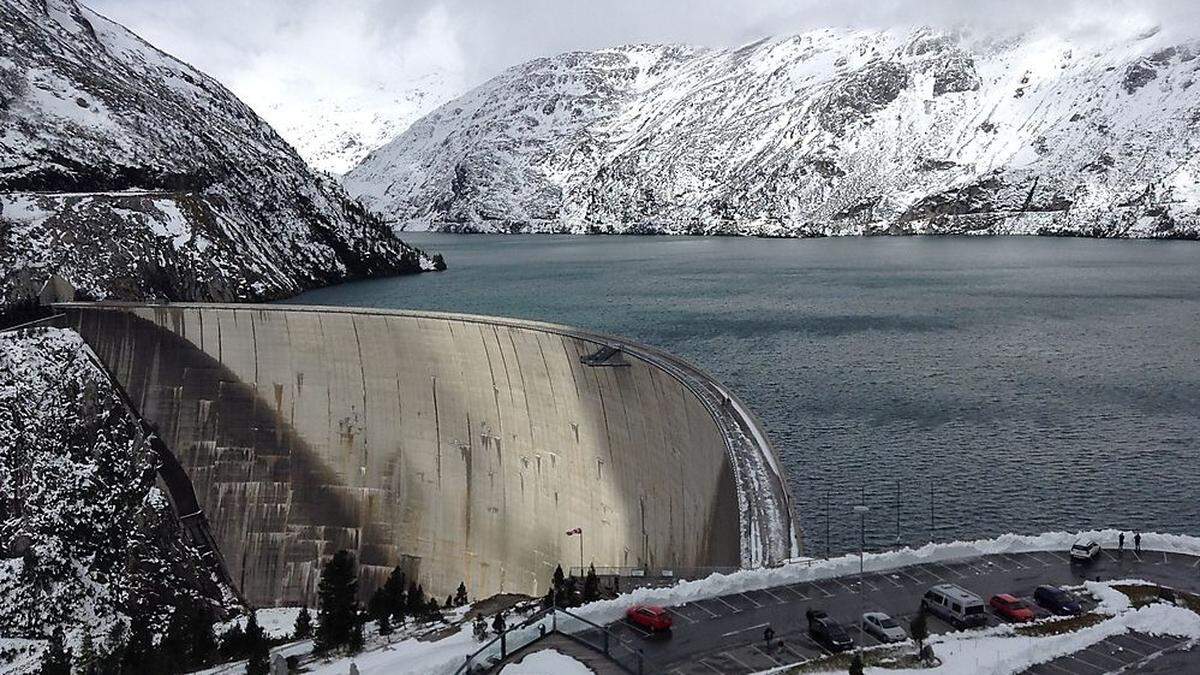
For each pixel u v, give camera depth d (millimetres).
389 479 122438
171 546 124562
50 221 188375
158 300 193125
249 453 130000
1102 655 50656
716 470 82250
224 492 129375
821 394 152375
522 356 110500
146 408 135250
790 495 74438
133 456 130375
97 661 93125
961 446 126125
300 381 128875
